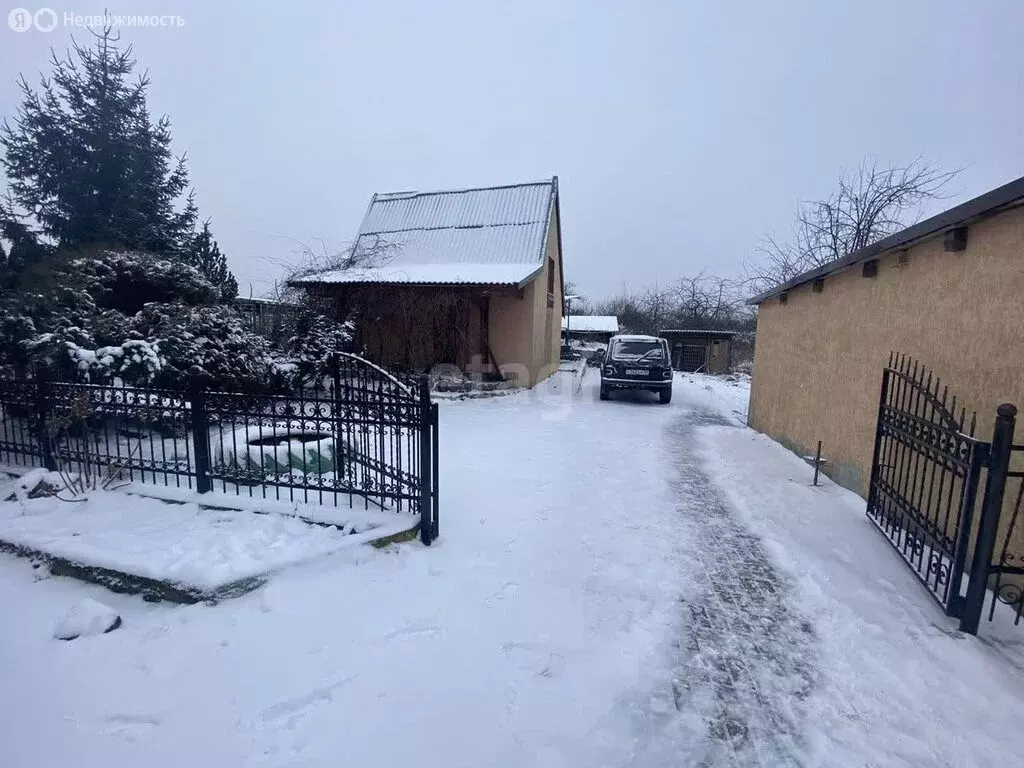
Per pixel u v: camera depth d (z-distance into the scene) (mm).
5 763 2039
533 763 2127
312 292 12562
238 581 3191
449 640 2898
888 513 4531
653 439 8625
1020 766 2178
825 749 2258
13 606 3133
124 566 3281
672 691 2605
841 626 3186
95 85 9609
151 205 10234
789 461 7324
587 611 3295
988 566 3037
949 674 2748
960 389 4000
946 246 4027
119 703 2367
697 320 36156
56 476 4703
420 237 16219
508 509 4977
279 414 4348
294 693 2438
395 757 2113
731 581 3748
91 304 6738
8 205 8289
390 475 4363
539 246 15125
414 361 13867
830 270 6199
